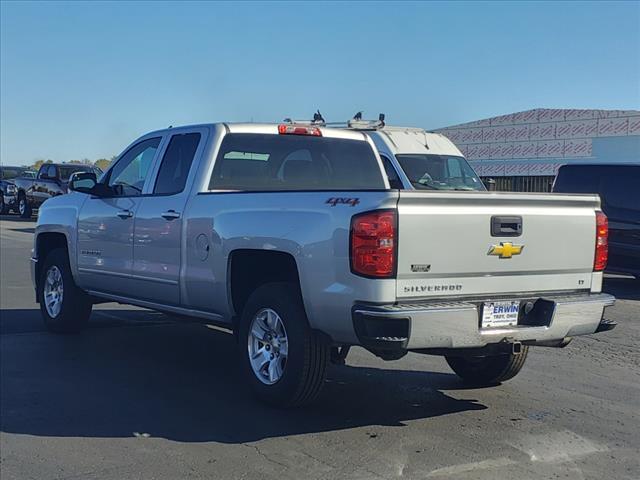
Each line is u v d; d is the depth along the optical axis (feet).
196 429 17.71
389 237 16.05
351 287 16.43
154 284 22.67
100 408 19.30
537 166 116.67
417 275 16.40
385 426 18.04
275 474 15.05
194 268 21.01
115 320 31.24
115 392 20.70
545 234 18.07
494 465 15.65
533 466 15.65
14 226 88.74
